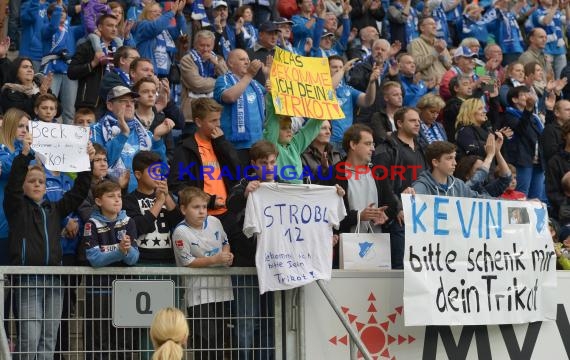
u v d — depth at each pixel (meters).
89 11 30.02
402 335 20.25
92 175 21.00
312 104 22.45
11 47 34.47
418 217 20.11
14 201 18.38
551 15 40.78
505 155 31.17
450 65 35.84
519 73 34.16
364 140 21.81
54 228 18.81
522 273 21.27
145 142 24.09
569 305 21.92
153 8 31.12
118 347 18.56
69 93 30.00
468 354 20.78
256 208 19.08
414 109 24.47
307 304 19.52
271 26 29.88
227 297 19.22
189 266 19.00
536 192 31.55
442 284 20.17
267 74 25.19
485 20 41.03
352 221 20.98
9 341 18.02
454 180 21.89
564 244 25.38
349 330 19.03
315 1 36.97
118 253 18.23
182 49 32.47
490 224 20.97
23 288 18.00
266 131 22.45
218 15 33.09
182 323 14.98
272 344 19.48
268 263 19.09
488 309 20.70
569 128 28.89
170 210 19.94
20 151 20.30
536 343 21.47
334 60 29.53
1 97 26.89
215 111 21.62
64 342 18.73
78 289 18.30
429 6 40.12
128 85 27.30
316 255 19.48
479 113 28.55
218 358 19.23
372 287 20.06
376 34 35.97
